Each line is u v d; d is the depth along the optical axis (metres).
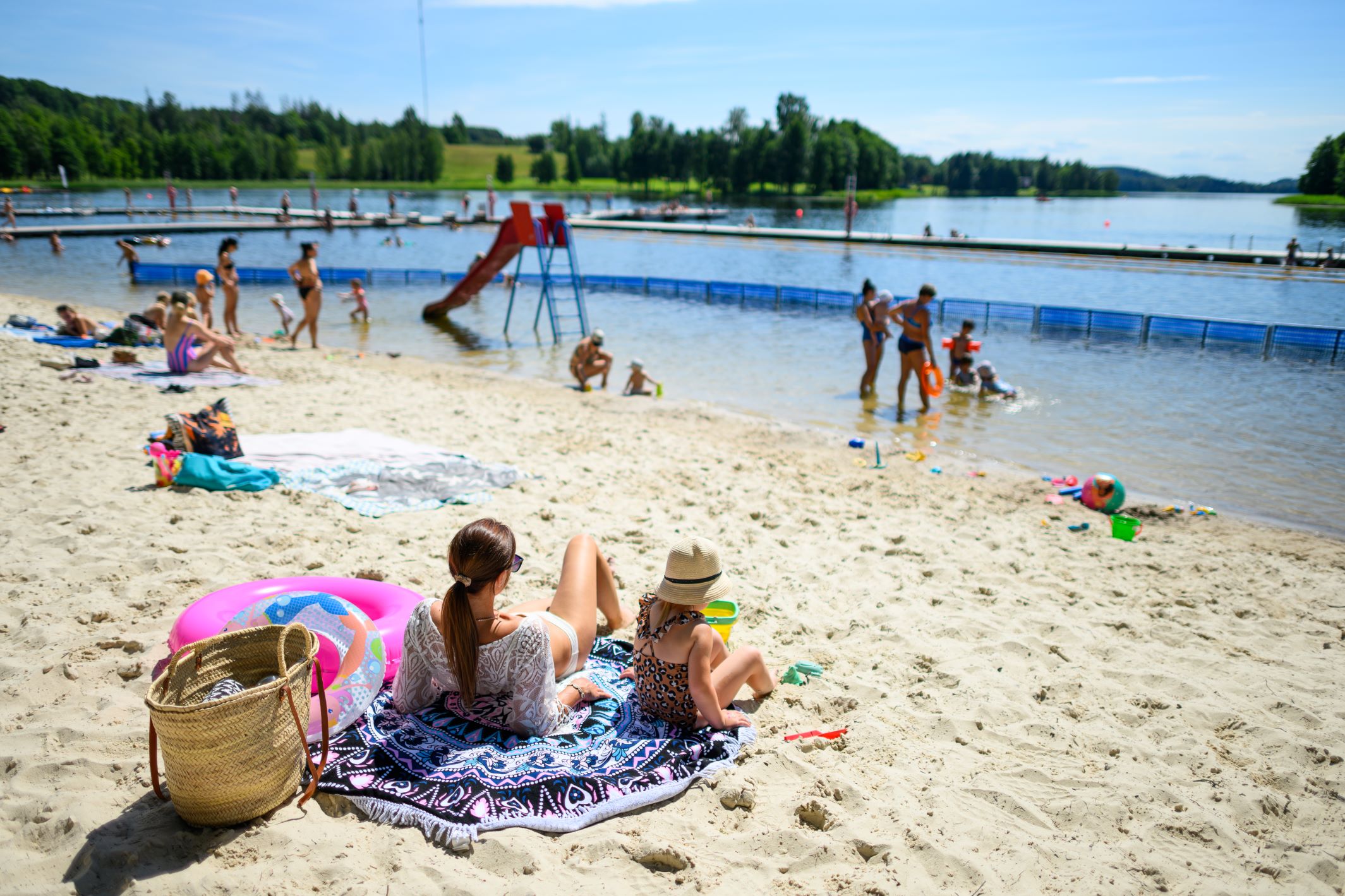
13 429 7.52
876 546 5.91
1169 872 2.70
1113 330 15.74
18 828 2.69
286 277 22.92
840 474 7.88
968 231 50.16
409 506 6.09
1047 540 6.20
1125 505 7.02
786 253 33.25
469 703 3.18
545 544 5.57
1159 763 3.35
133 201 61.09
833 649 4.33
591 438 8.70
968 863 2.68
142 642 3.92
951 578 5.37
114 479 6.28
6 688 3.51
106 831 2.66
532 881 2.53
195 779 2.58
